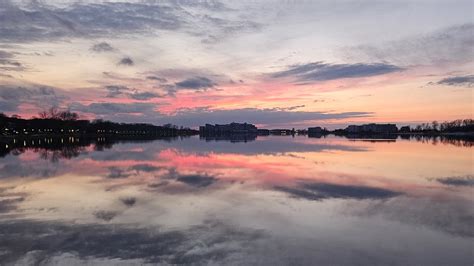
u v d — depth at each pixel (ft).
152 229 41.93
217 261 32.65
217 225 43.70
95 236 39.37
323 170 97.91
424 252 35.24
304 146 233.14
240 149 197.57
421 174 90.12
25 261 32.71
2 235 39.70
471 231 41.68
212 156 146.10
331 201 57.52
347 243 37.63
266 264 32.17
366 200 58.34
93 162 119.44
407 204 55.47
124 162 119.65
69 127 615.16
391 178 82.94
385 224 44.42
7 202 56.29
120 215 48.32
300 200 58.18
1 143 277.85
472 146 228.84
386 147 217.56
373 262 32.86
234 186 71.56
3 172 92.38
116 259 33.04
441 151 177.58
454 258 33.78
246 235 39.96
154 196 61.26
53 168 101.71
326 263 32.60
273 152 170.60
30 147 217.77
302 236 39.70
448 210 51.57
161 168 102.12
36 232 40.75
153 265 31.73
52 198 59.41
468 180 80.12
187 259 33.06
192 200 57.98
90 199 58.65
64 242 37.47
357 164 113.60
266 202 56.59
